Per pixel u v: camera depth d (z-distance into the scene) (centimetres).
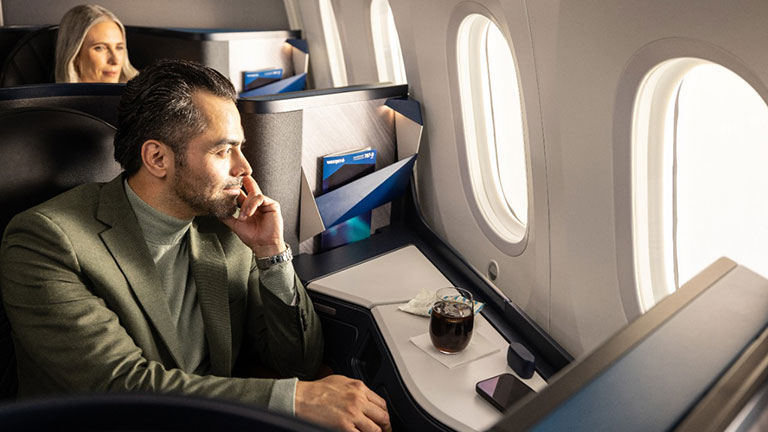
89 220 119
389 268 171
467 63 171
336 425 111
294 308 140
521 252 164
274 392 114
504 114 178
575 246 141
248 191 138
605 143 123
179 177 120
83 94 149
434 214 201
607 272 134
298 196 166
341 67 318
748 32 87
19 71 286
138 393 21
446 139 185
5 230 117
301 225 171
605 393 36
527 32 134
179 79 116
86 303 112
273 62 323
